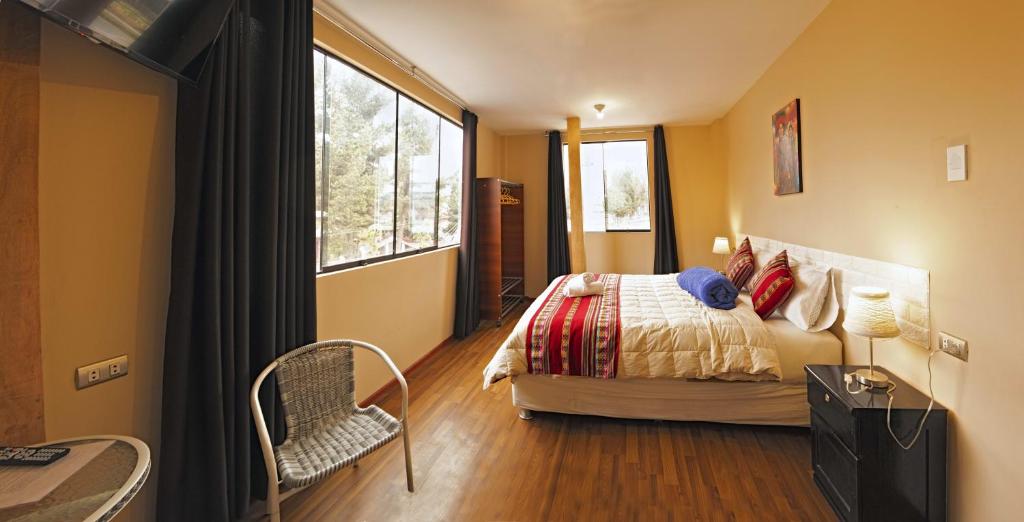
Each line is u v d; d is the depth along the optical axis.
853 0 2.26
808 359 2.36
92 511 0.90
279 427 1.95
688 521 1.75
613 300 3.13
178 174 1.56
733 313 2.66
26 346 1.24
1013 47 1.32
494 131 5.97
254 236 1.86
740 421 2.46
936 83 1.67
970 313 1.51
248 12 1.73
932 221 1.70
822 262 2.64
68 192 1.36
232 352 1.67
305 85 2.12
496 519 1.79
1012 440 1.35
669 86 4.02
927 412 1.59
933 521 1.61
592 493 1.95
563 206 6.04
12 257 1.21
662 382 2.51
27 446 1.21
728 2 2.49
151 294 1.58
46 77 1.31
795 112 2.95
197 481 1.60
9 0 1.00
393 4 2.45
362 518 1.80
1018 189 1.31
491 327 4.98
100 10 1.13
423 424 2.64
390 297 3.22
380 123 3.16
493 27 2.75
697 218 5.72
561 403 2.63
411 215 3.68
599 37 2.93
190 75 1.49
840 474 1.73
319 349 1.96
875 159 2.09
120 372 1.49
